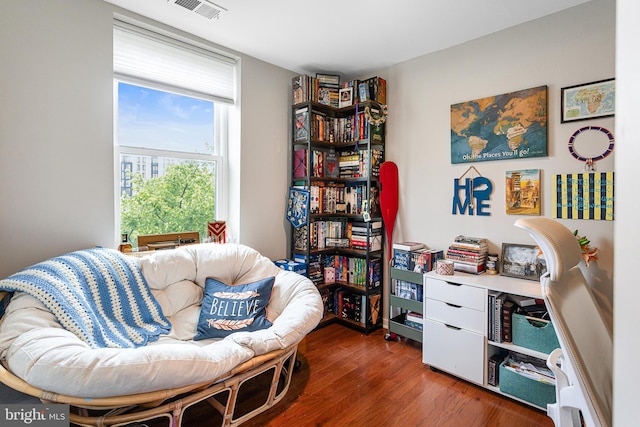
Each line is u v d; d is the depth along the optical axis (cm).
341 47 272
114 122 234
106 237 218
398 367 238
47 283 158
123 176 239
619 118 38
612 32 196
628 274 38
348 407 191
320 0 208
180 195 270
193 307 221
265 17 229
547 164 220
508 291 198
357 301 308
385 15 224
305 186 310
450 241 270
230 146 295
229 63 284
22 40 185
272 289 236
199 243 265
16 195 185
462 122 259
